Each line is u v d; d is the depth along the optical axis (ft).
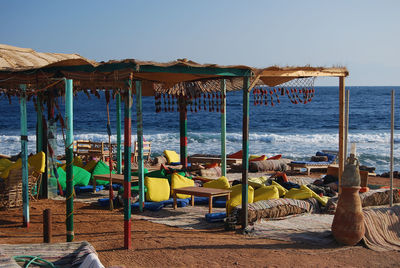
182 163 53.16
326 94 398.83
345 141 33.22
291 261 22.91
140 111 35.45
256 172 59.57
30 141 116.88
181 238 26.99
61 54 34.32
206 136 135.74
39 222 31.58
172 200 37.24
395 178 57.57
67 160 24.79
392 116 30.81
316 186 40.45
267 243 26.27
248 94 29.14
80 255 20.21
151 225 30.55
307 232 28.55
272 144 120.16
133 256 23.32
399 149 108.78
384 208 28.99
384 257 24.18
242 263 22.43
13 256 19.76
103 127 179.52
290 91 35.14
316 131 167.94
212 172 51.29
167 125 183.01
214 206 37.24
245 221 29.22
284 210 32.14
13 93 34.47
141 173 35.14
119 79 24.54
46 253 20.36
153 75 33.65
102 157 60.75
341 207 26.18
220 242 26.25
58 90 27.40
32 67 27.50
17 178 36.04
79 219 32.22
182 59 26.91
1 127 179.01
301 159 90.89
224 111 43.73
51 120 35.01
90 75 25.67
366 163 86.63
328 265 22.48
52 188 40.65
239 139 129.49
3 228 29.73
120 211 35.22
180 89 45.47
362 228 25.90
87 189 43.52
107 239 26.63
